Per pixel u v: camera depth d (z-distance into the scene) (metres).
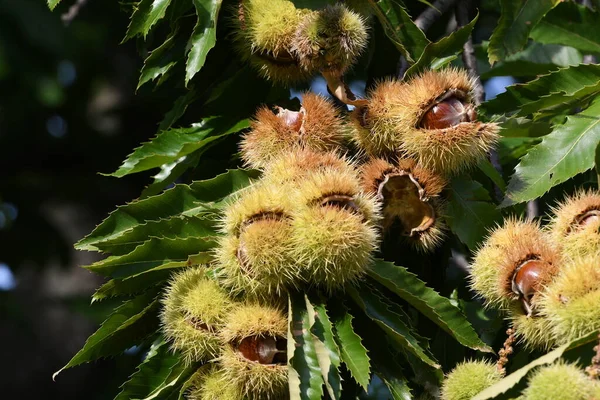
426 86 1.65
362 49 1.69
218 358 1.60
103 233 1.67
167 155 1.73
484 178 1.78
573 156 1.66
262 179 1.65
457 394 1.57
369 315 1.61
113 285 1.66
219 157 1.78
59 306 2.75
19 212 2.70
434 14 1.88
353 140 1.68
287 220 1.58
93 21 2.52
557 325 1.53
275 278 1.58
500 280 1.59
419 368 1.63
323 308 1.59
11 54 2.48
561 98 1.70
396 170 1.66
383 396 1.86
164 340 1.67
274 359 1.58
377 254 1.71
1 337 2.87
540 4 1.80
